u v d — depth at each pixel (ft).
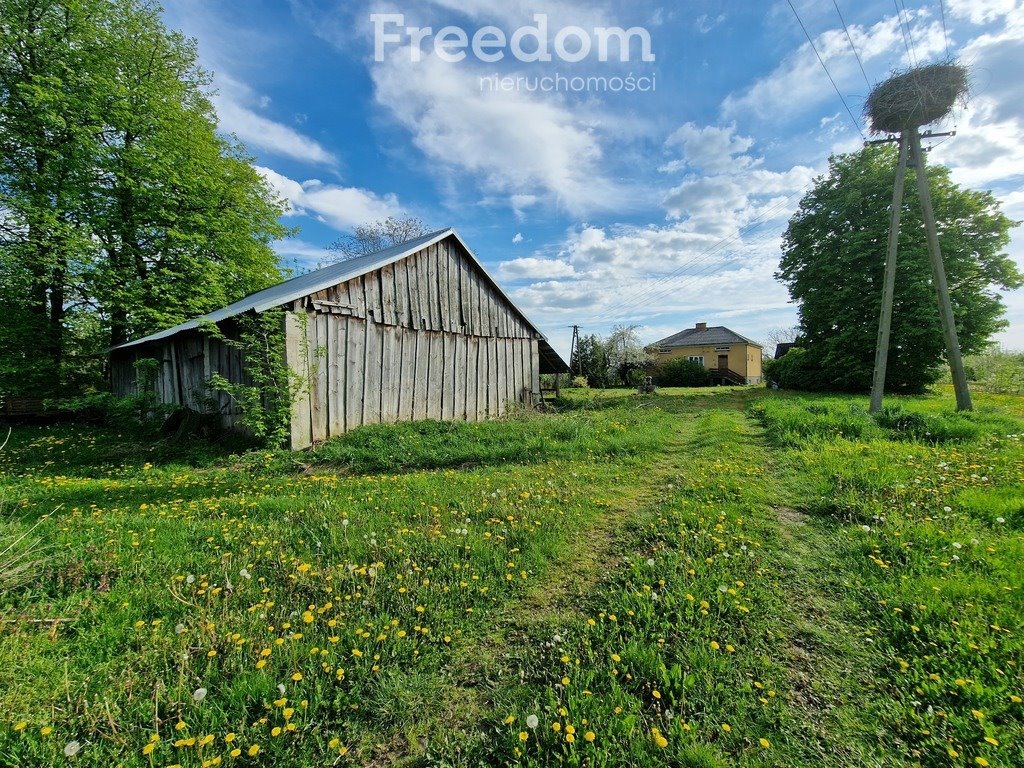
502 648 8.16
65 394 47.85
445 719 6.51
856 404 39.88
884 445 22.44
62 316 48.37
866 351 61.31
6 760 5.35
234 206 57.93
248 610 8.66
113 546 11.16
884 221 58.49
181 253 52.95
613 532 13.67
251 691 6.57
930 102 30.55
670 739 6.00
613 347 109.29
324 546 11.75
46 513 14.25
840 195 64.85
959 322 54.95
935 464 18.54
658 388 90.02
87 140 44.29
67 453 27.30
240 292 59.00
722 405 52.16
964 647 7.43
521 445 25.79
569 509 15.10
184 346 36.83
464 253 41.86
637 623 8.66
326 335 29.27
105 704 6.19
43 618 8.23
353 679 7.11
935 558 10.53
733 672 7.25
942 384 81.51
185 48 52.80
